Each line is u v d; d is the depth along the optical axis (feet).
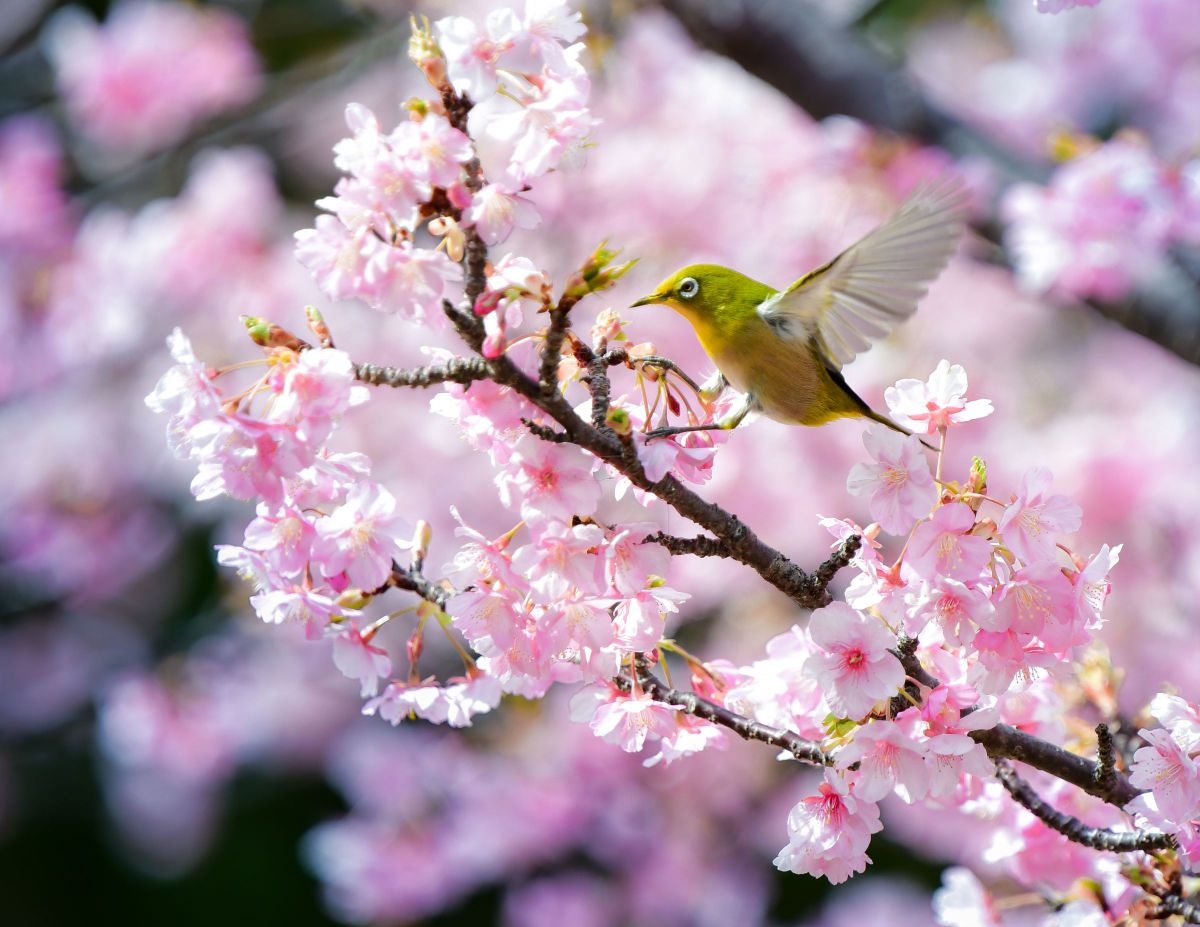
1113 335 42.47
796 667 14.20
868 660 12.17
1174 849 13.75
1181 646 33.91
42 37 47.26
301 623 13.64
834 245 34.68
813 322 15.98
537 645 12.80
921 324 39.09
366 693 13.87
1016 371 41.32
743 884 39.19
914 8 51.67
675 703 13.89
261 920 51.03
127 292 39.01
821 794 13.17
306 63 48.06
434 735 39.37
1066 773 13.53
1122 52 46.32
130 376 44.65
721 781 39.47
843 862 13.10
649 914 38.37
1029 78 47.55
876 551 12.67
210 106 44.57
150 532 48.01
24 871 52.11
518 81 12.23
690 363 35.73
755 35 31.32
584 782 37.55
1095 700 15.64
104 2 48.34
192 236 38.55
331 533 12.67
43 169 41.19
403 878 36.17
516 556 12.47
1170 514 34.73
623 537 12.49
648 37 36.86
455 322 11.80
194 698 44.27
